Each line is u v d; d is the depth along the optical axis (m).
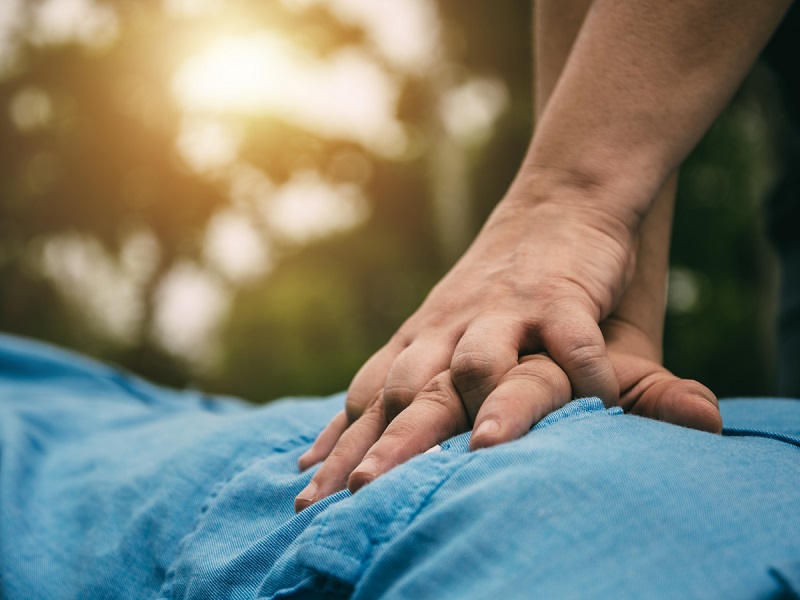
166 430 0.53
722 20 0.42
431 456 0.33
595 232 0.42
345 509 0.32
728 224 3.12
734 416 0.45
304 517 0.35
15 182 5.91
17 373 0.80
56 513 0.49
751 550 0.29
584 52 0.44
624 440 0.33
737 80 0.43
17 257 5.82
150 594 0.39
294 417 0.47
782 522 0.30
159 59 5.99
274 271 5.89
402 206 5.86
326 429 0.42
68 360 0.83
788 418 0.43
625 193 0.42
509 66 3.68
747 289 3.15
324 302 5.18
